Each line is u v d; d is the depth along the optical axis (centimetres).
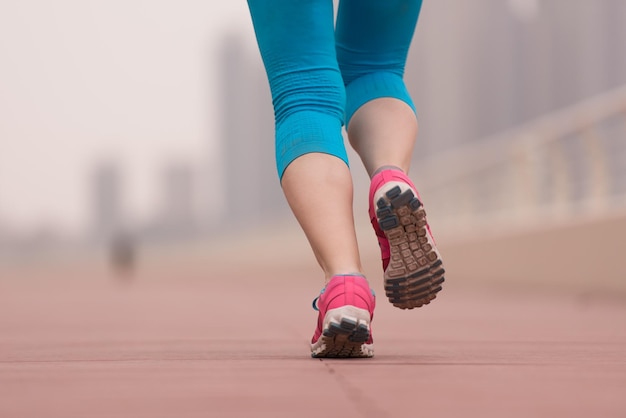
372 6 279
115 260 4566
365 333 246
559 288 1039
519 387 187
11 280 3544
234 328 495
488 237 1302
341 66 292
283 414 147
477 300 949
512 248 1204
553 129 1061
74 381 201
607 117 911
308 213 254
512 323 542
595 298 916
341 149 263
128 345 351
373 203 254
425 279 262
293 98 267
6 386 191
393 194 244
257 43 278
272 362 253
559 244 1035
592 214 941
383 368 232
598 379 204
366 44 288
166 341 379
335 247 251
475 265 1371
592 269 943
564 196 1046
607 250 905
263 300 1057
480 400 166
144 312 752
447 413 148
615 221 886
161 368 234
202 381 201
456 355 284
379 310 750
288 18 267
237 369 230
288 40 268
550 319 589
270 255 3144
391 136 271
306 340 383
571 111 1002
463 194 1438
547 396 172
